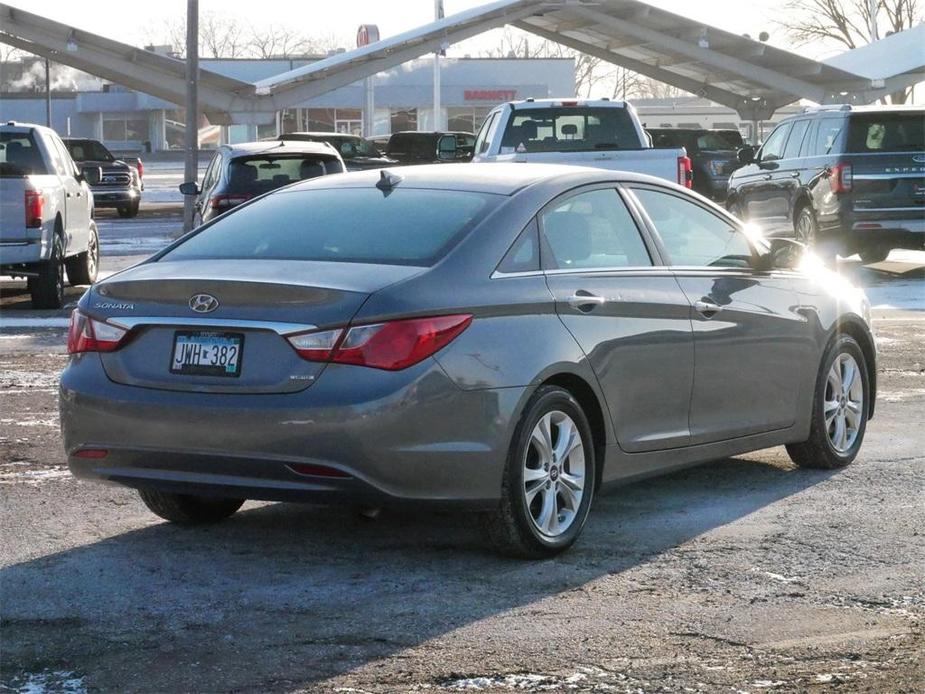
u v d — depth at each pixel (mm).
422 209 6363
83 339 6102
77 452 6094
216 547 6422
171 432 5793
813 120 20531
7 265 16094
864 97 44031
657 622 5320
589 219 6684
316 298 5645
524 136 18375
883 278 19938
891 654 4969
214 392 5734
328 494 5641
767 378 7520
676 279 6984
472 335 5793
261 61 78562
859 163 19266
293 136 38375
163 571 6016
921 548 6402
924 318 15234
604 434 6469
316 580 5883
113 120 97312
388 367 5570
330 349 5582
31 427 9273
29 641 5102
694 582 5855
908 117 19438
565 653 4965
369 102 53719
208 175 21141
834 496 7477
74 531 6703
